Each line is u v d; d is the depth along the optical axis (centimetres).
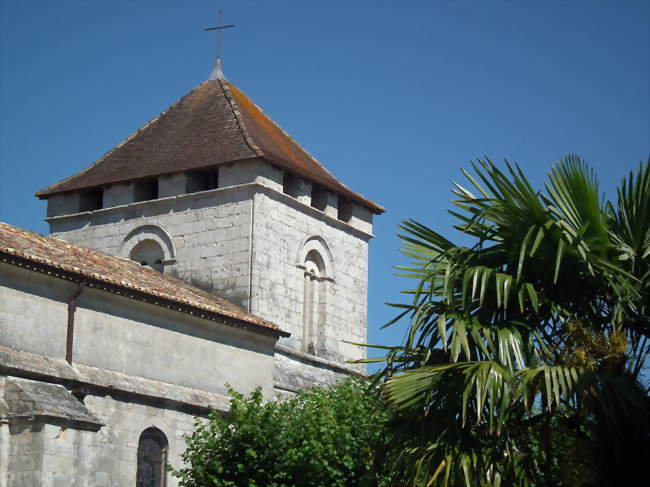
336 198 4119
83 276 2778
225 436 2547
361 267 4191
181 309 3039
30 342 2653
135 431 2812
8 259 2611
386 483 2316
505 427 1636
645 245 1656
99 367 2806
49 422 2438
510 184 1653
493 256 1719
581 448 1552
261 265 3712
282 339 3731
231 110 4072
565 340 1628
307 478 2439
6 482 2431
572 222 1662
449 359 1678
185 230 3828
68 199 4075
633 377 1587
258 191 3753
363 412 2544
